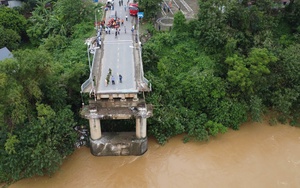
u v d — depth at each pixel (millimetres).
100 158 50781
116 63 56219
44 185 46062
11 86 41312
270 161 51125
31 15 80875
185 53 63031
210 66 60281
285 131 57312
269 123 58719
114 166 49625
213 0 61531
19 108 41906
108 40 63188
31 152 42719
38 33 70562
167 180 47562
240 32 62750
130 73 53688
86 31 67312
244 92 57062
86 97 53250
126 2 80125
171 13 74000
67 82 51531
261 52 56094
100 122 53625
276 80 58875
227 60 56750
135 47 61125
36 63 44125
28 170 43375
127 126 54625
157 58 60812
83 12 70812
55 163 45000
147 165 50000
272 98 58844
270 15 68750
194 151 52531
